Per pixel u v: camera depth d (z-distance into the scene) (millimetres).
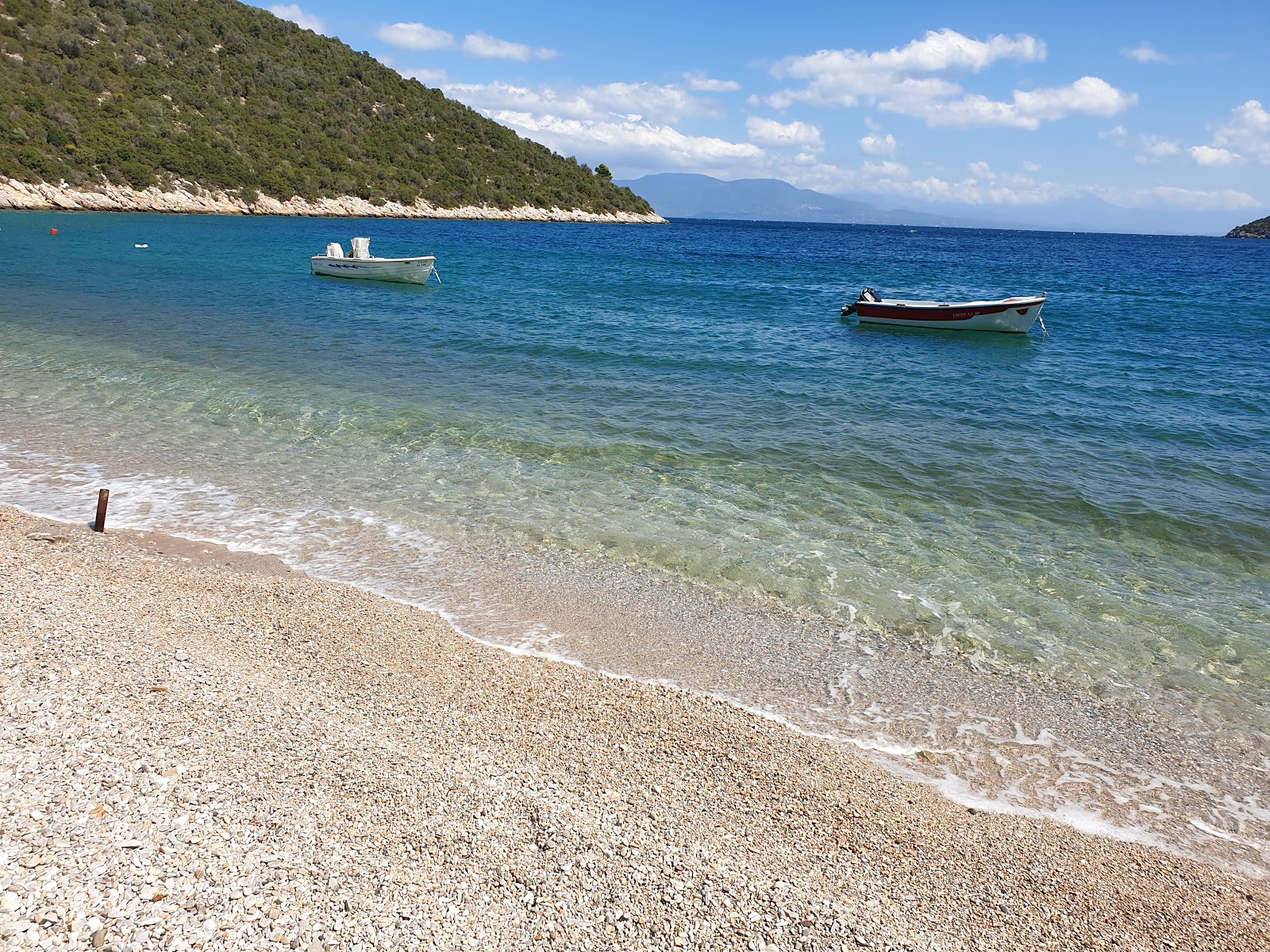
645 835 5004
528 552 9672
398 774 5332
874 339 25531
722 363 20703
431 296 31656
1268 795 6250
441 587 8766
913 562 9852
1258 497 12344
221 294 29203
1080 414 16703
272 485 11375
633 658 7617
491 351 21125
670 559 9625
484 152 115750
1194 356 23500
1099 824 5805
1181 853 5570
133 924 3855
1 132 64500
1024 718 7035
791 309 31656
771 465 13086
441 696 6543
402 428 14250
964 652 7988
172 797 4773
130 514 10117
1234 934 4797
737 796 5590
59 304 25188
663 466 12828
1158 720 7102
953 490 12289
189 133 81875
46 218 58062
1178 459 13953
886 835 5359
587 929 4195
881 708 7059
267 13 115438
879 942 4359
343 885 4285
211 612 7633
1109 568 9945
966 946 4434
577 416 15398
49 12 84812
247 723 5703
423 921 4125
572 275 41812
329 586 8508
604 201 122938
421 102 117812
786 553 9930
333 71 111438
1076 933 4664
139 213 70312
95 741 5223
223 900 4078
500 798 5195
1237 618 8852
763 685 7301
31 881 4016
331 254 34531
